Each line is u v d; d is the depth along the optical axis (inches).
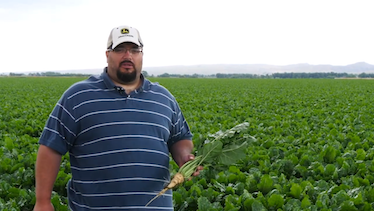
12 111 679.7
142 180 141.6
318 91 1432.1
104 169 139.6
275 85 2052.2
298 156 343.9
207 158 159.3
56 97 1106.1
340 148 367.2
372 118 607.2
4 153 333.1
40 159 141.1
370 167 296.0
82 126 140.2
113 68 143.5
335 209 219.8
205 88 1706.4
